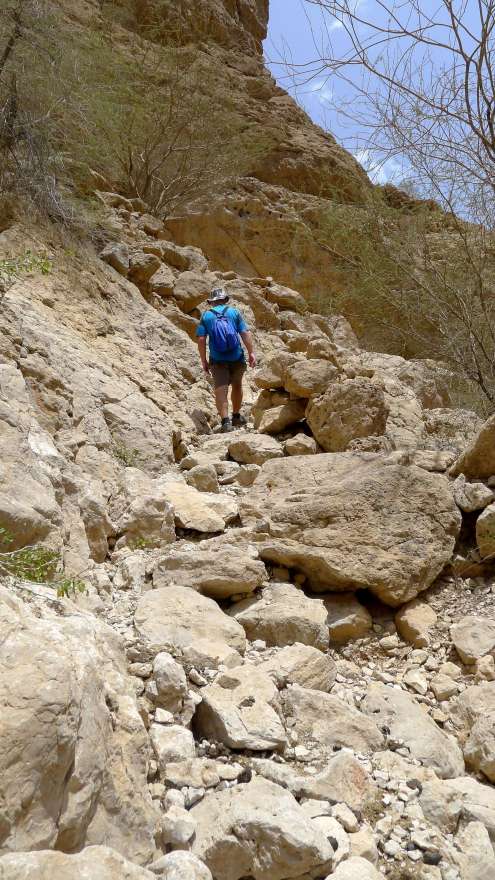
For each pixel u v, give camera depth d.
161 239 10.65
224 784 2.68
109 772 2.26
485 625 3.90
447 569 4.47
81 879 1.77
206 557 4.05
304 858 2.27
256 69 18.42
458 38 4.56
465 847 2.59
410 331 7.75
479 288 6.60
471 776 3.12
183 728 2.85
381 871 2.45
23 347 5.14
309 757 2.93
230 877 2.31
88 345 6.30
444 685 3.59
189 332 8.67
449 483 4.80
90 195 9.20
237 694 3.09
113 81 10.62
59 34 8.22
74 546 3.97
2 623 2.28
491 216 6.09
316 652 3.51
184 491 5.03
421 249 7.57
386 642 3.98
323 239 10.15
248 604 3.96
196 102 13.00
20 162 7.13
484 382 6.79
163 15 16.42
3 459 3.72
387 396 7.05
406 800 2.77
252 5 22.36
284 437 6.45
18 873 1.72
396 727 3.23
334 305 11.00
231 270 12.99
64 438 4.82
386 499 4.44
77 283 6.92
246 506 4.86
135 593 3.93
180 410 6.66
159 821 2.37
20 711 2.00
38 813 1.94
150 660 3.25
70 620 2.73
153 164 12.79
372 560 4.19
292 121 17.31
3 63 7.14
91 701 2.27
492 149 5.14
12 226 6.66
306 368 6.39
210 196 13.16
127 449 5.41
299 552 4.16
